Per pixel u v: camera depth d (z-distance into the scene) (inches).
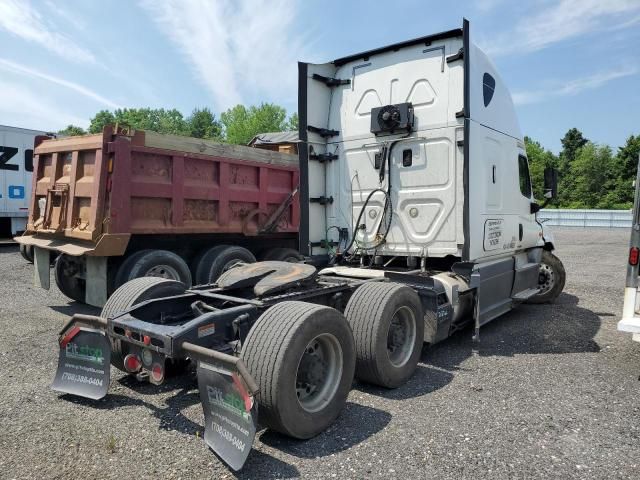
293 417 122.8
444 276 203.9
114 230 239.8
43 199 289.9
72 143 262.2
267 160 324.2
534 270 289.7
